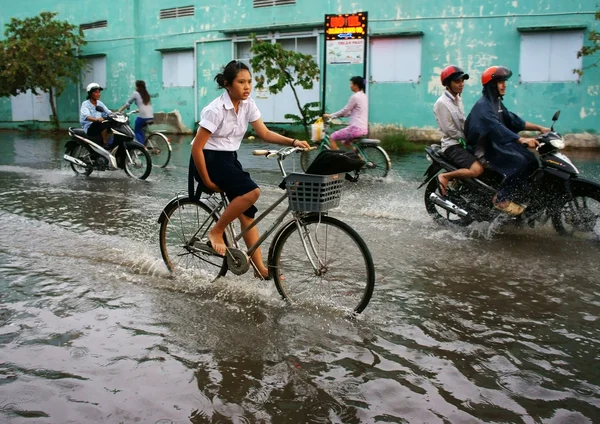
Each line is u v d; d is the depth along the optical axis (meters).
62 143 16.97
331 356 3.05
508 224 5.73
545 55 13.95
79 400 2.61
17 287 4.06
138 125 11.45
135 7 20.42
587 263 4.69
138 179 9.31
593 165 10.88
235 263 3.91
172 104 20.27
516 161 5.41
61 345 3.16
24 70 20.19
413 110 15.66
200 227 4.18
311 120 15.88
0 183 8.84
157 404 2.58
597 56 13.44
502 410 2.55
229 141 3.82
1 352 3.07
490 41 14.48
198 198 4.08
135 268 4.52
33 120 24.36
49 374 2.84
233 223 4.11
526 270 4.52
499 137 5.44
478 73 14.77
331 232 3.67
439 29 14.99
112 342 3.20
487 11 14.38
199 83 19.45
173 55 19.94
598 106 13.59
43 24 21.36
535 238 5.49
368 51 15.92
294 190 3.49
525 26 13.98
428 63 15.27
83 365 2.93
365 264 3.55
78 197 7.64
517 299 3.90
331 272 3.73
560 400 2.64
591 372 2.90
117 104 21.62
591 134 13.74
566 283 4.22
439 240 5.42
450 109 5.85
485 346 3.19
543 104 14.13
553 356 3.07
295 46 17.47
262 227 5.84
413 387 2.74
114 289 4.04
